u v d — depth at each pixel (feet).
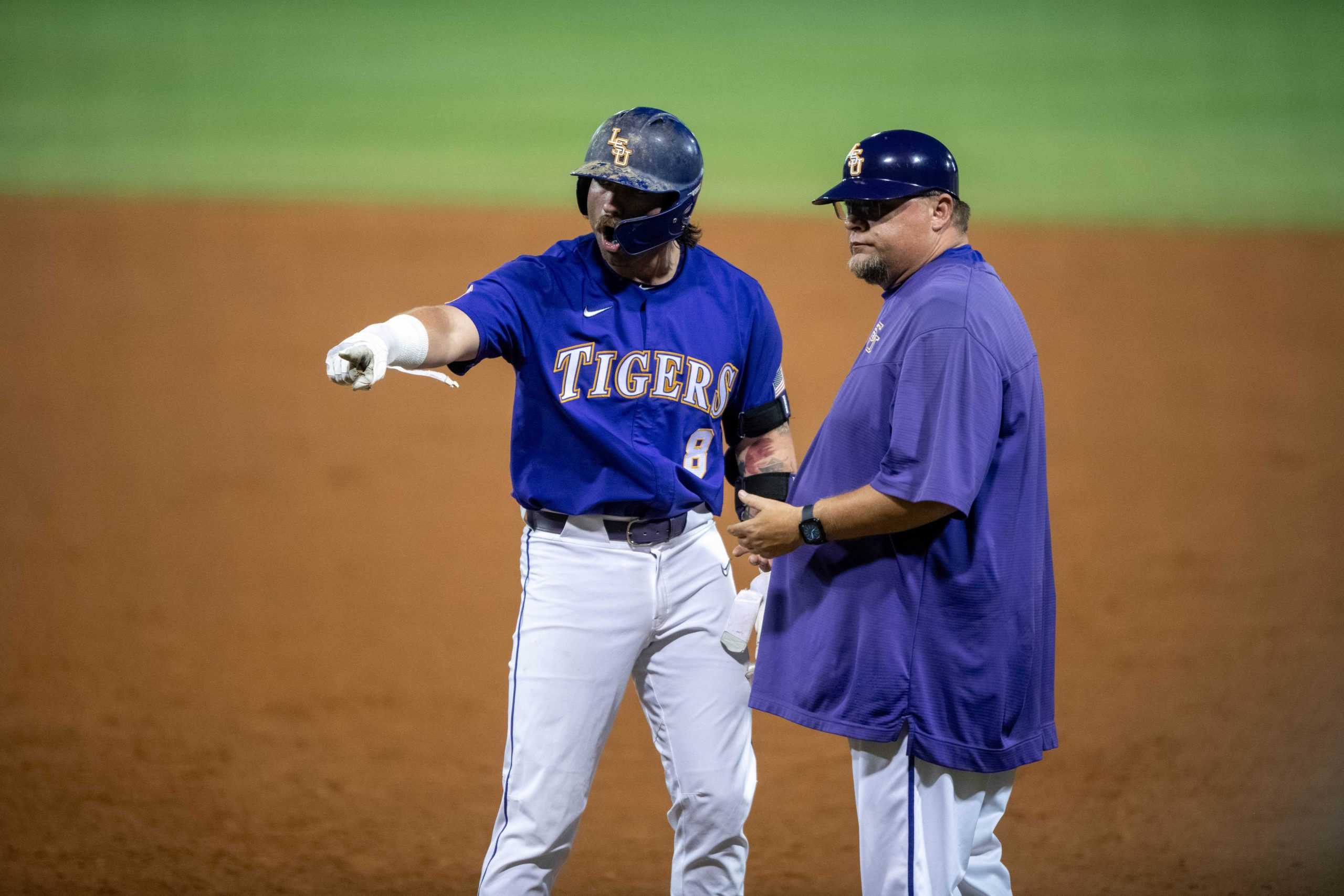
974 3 406.82
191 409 125.29
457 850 54.19
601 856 54.34
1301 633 79.15
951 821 38.50
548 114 290.35
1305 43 358.23
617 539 40.83
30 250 184.03
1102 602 84.33
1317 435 122.42
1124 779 61.36
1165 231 213.05
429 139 269.85
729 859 42.60
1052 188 241.76
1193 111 301.43
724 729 41.83
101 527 95.09
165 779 59.82
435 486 107.55
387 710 67.97
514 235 198.49
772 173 248.11
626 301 40.83
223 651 74.95
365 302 163.32
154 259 181.57
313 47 342.44
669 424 40.73
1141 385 138.72
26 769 60.23
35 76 303.27
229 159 249.75
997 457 37.99
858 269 40.32
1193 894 51.26
